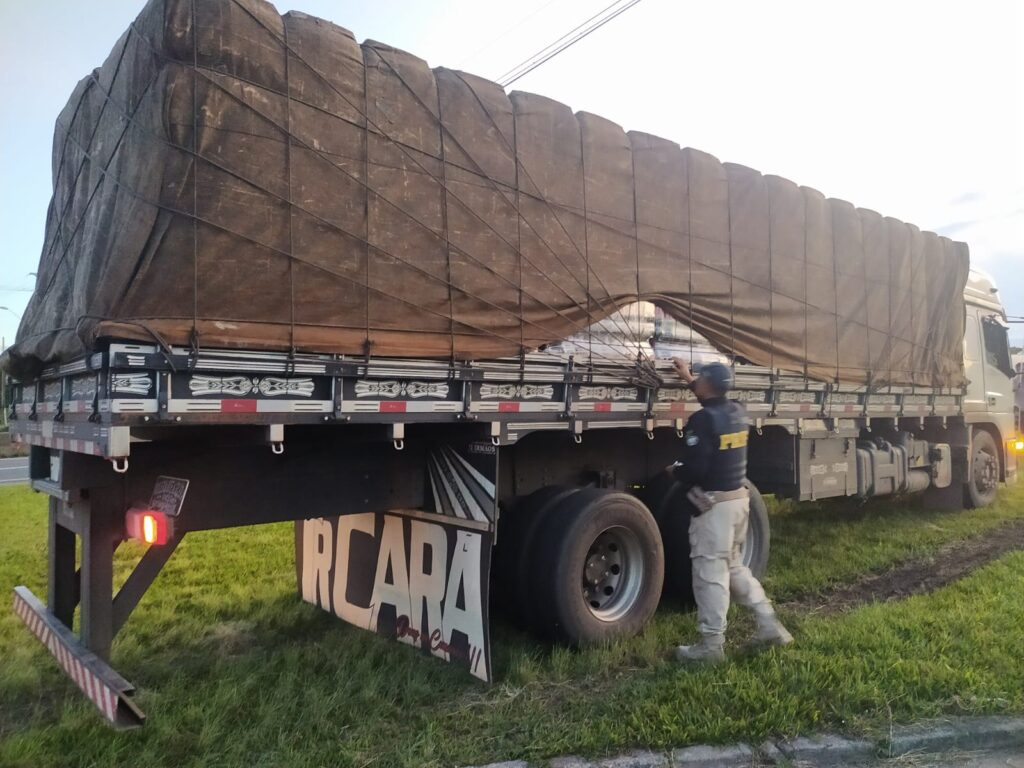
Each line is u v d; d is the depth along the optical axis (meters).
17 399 5.13
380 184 3.89
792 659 4.32
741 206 6.10
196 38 3.32
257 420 3.41
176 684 4.21
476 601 4.30
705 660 4.45
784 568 6.81
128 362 3.06
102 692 3.28
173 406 3.17
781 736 3.60
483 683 4.23
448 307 4.14
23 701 4.18
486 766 3.37
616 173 5.12
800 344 6.63
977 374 10.34
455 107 4.25
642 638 4.93
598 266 4.95
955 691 4.01
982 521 9.12
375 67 3.93
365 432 4.06
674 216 5.52
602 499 4.85
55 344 3.74
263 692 4.13
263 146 3.49
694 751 3.46
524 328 4.49
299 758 3.37
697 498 4.65
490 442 4.34
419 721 3.80
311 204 3.63
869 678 4.09
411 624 4.77
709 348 5.84
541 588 4.67
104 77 3.71
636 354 5.21
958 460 9.98
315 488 4.20
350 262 3.75
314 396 3.60
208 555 7.55
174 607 5.80
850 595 6.12
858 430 7.70
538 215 4.61
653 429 5.61
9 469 20.70
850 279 7.31
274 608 5.68
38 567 7.22
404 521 4.87
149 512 3.43
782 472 6.89
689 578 5.66
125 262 3.17
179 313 3.25
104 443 3.09
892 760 3.52
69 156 4.20
